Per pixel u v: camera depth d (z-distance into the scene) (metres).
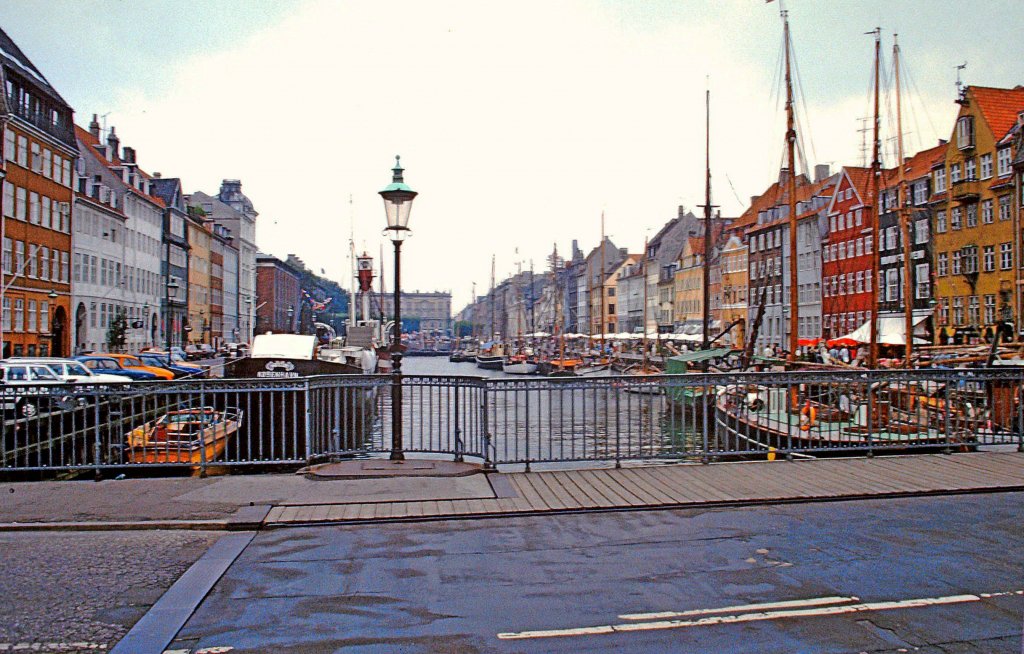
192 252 98.69
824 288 77.69
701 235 112.12
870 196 70.75
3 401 11.99
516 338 164.12
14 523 9.23
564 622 6.31
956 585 7.12
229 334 120.00
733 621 6.30
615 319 151.38
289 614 6.53
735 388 14.59
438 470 12.12
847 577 7.36
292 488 11.08
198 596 6.93
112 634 6.12
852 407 14.49
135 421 16.75
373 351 71.88
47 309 55.22
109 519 9.41
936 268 59.59
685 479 11.62
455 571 7.61
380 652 5.77
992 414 14.10
